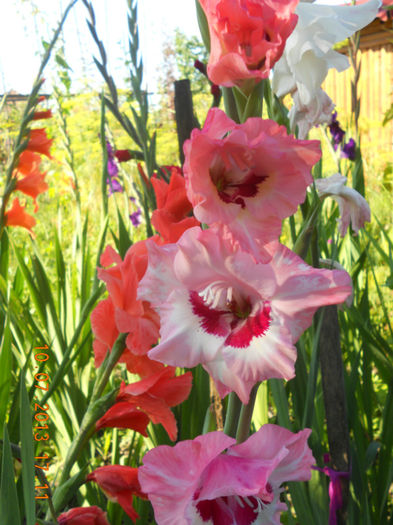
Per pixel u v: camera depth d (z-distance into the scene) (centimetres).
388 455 86
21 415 52
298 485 75
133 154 99
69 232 260
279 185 43
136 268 54
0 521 52
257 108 46
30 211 274
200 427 88
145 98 80
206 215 41
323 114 57
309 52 55
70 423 104
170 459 46
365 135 373
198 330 46
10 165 104
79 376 117
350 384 90
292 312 45
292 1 43
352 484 84
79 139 352
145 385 57
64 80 158
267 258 43
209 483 45
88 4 73
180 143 90
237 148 41
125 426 61
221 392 46
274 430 47
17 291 139
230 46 43
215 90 92
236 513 48
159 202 54
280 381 74
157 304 46
